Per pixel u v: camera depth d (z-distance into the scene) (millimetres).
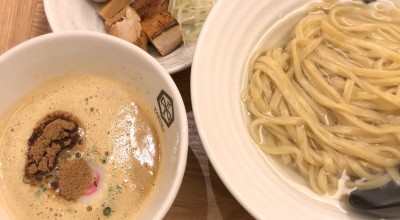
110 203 244
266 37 304
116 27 339
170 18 345
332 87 295
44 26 345
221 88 271
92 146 255
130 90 267
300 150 282
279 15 302
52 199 244
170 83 238
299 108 288
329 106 288
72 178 246
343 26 310
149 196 246
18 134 257
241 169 250
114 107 264
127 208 243
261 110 291
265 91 297
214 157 243
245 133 278
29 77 256
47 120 260
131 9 347
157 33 337
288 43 313
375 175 275
